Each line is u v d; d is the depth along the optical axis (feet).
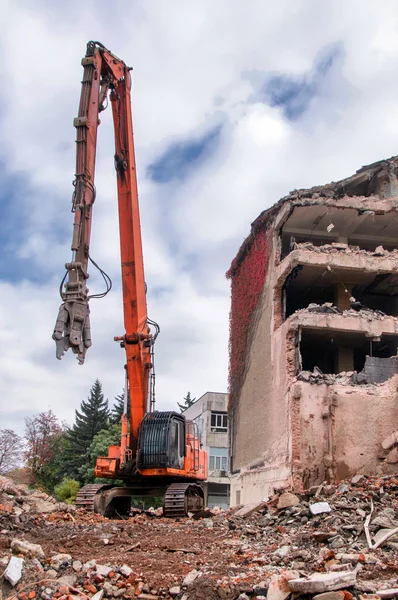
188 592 25.85
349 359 99.81
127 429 61.57
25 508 49.37
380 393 77.66
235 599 25.07
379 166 95.71
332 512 46.73
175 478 61.77
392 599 24.39
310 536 38.83
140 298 60.39
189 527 50.06
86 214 50.90
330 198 90.17
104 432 171.32
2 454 164.96
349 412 76.28
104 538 40.93
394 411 76.48
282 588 24.94
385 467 71.87
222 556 34.78
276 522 49.96
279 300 91.56
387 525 38.99
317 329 85.20
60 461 174.09
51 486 169.89
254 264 103.96
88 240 50.29
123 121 62.23
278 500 56.90
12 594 26.20
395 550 34.24
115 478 61.93
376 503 48.03
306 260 86.28
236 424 107.96
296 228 98.53
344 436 75.25
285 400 80.74
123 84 62.85
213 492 174.60
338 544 36.42
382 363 81.35
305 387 77.87
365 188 99.14
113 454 62.69
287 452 77.41
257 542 41.39
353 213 92.58
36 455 173.88
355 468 74.08
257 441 93.40
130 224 60.59
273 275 93.15
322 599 23.98
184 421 64.28
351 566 29.55
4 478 54.24
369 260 88.58
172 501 57.98
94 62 56.03
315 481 74.38
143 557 33.88
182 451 62.54
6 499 49.14
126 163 61.41
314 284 99.04
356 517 43.57
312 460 75.10
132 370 60.03
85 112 54.08
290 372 81.46
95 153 54.44
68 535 42.06
